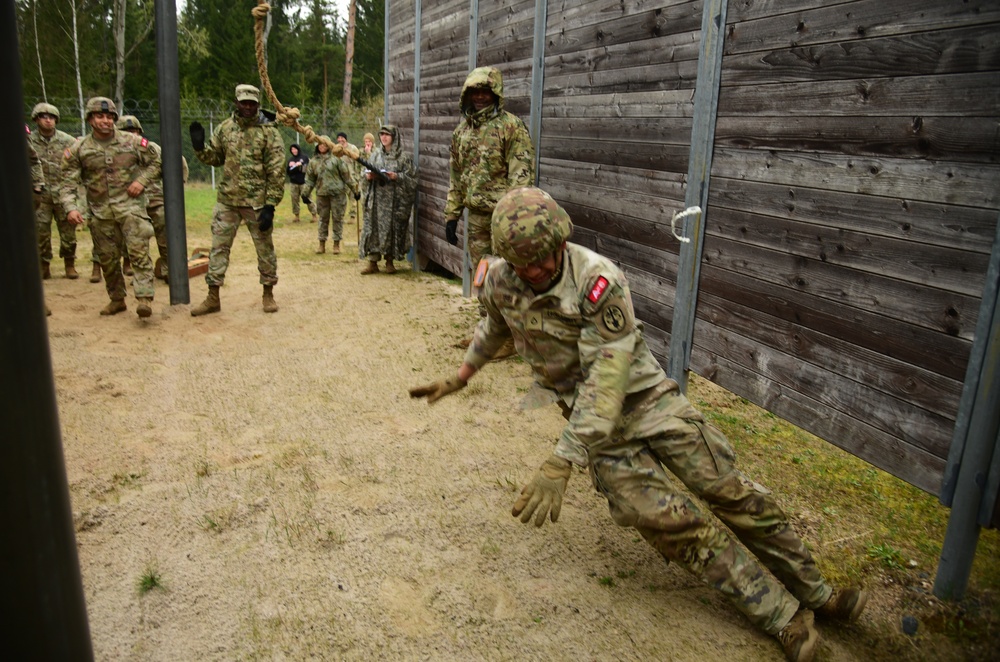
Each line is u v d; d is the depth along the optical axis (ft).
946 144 9.70
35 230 3.72
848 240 11.32
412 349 20.51
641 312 17.10
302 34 149.18
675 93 15.38
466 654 8.77
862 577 10.43
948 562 9.86
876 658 8.98
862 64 10.87
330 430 14.96
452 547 10.94
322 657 8.68
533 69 21.04
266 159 22.93
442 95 28.63
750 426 15.51
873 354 10.99
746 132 13.34
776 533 9.01
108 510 11.66
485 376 18.48
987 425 9.23
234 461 13.48
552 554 10.84
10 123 3.50
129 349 19.94
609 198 18.06
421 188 31.63
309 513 11.73
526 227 7.66
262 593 9.77
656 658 8.80
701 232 14.71
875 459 11.05
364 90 144.77
